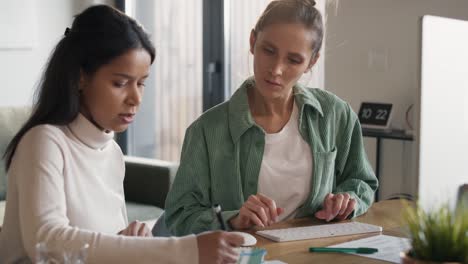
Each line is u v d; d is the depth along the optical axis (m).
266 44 1.55
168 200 1.73
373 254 1.36
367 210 1.81
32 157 1.23
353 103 3.64
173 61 4.50
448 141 1.13
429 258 0.99
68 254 0.90
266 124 1.73
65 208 1.26
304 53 1.55
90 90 1.30
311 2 1.61
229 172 1.69
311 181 1.73
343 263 1.30
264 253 1.28
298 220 1.67
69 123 1.33
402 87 3.43
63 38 1.31
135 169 3.55
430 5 3.28
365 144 3.62
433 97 1.09
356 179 1.83
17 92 4.20
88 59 1.27
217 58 4.25
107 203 1.42
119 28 1.27
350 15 3.61
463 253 0.98
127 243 1.12
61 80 1.29
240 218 1.54
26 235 1.16
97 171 1.40
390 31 3.46
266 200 1.56
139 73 1.29
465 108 1.15
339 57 3.68
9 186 1.27
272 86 1.56
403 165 3.45
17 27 4.16
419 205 1.04
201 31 4.32
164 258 1.11
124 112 1.30
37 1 4.28
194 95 4.41
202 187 1.70
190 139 1.74
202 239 1.13
